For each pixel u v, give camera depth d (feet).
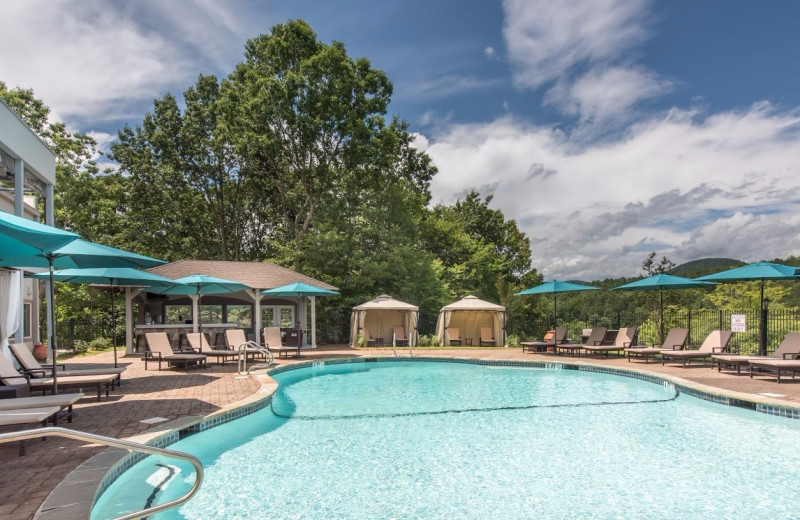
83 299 95.96
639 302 75.51
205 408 28.37
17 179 49.01
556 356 63.21
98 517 16.01
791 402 29.55
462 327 91.91
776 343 59.52
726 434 27.22
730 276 48.03
